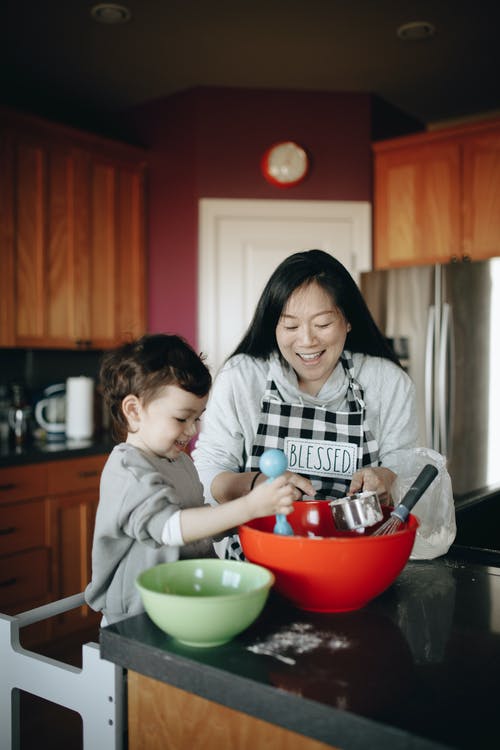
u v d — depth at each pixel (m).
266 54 3.20
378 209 3.59
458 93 3.70
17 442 3.10
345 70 3.38
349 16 2.84
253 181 3.58
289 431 1.38
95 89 3.60
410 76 3.46
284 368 1.38
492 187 3.25
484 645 0.80
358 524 0.99
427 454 1.25
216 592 0.87
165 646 0.79
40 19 2.83
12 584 2.71
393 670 0.73
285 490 0.87
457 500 1.55
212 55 3.20
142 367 1.02
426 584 1.03
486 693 0.68
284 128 3.59
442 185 3.39
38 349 3.57
